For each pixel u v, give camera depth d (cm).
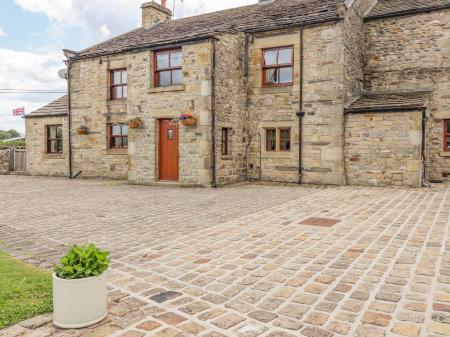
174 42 1295
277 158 1375
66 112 1761
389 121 1176
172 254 500
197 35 1252
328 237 566
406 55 1368
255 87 1406
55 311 306
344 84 1247
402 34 1374
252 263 456
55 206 894
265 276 412
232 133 1357
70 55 1731
